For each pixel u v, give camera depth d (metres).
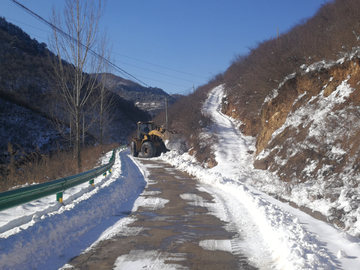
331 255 4.76
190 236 6.04
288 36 26.64
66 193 9.70
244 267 4.50
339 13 16.11
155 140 29.03
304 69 16.80
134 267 4.48
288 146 14.09
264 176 14.16
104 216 7.52
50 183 6.62
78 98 17.33
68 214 6.23
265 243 5.58
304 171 11.64
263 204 8.30
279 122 17.66
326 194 8.73
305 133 13.41
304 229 6.15
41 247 4.80
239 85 34.41
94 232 6.22
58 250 5.04
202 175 15.09
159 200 9.87
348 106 11.99
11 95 46.97
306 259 4.33
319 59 16.27
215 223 7.06
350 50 13.59
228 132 26.88
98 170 11.24
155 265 4.56
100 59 19.41
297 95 17.02
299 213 8.04
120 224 6.90
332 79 14.22
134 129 81.75
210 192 11.39
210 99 47.44
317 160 11.54
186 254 5.03
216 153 21.22
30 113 46.06
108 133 57.09
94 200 7.89
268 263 4.65
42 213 6.38
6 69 61.66
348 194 7.92
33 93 58.81
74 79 17.39
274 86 20.64
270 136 17.97
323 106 13.56
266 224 6.34
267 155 15.84
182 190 11.85
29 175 12.72
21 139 41.41
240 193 10.37
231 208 8.69
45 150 40.78
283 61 19.75
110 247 5.35
